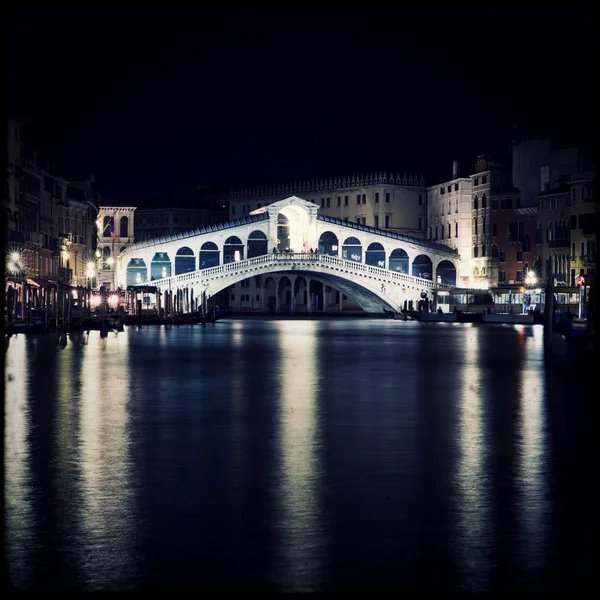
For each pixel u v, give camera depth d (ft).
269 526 44.93
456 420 83.71
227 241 535.60
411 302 471.62
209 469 59.47
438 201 533.96
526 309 439.22
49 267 366.84
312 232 503.20
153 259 514.27
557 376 134.10
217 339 250.98
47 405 94.17
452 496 51.57
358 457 63.93
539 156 465.88
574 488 53.57
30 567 38.47
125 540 42.47
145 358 169.78
